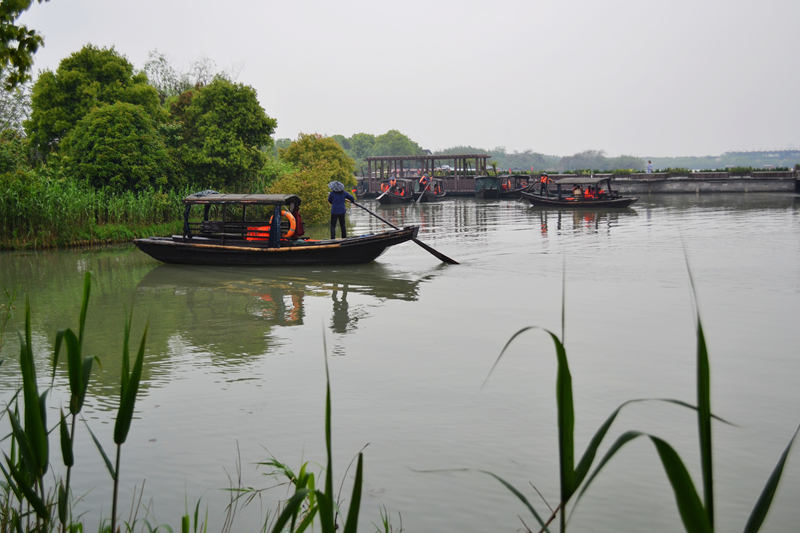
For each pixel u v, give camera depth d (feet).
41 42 31.58
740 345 30.30
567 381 5.79
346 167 173.17
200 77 172.24
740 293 42.96
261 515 15.46
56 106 104.88
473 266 58.39
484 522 15.14
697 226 91.40
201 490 16.83
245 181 110.22
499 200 194.70
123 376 8.59
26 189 77.77
